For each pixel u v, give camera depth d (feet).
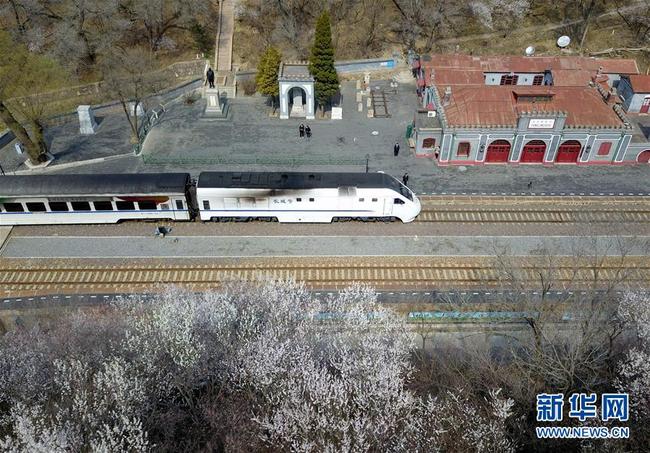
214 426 115.85
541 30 311.06
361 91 273.13
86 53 274.57
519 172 222.48
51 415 111.14
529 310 142.20
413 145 234.79
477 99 223.71
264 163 224.53
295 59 285.64
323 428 107.76
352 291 147.64
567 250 185.98
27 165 224.94
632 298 138.51
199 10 299.58
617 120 219.41
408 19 301.43
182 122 251.19
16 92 260.83
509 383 130.00
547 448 117.70
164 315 126.93
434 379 134.82
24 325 152.97
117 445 104.06
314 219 192.54
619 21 313.12
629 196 210.38
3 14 283.38
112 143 239.91
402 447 109.09
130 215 191.21
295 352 122.01
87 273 176.35
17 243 187.42
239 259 181.57
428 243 188.75
